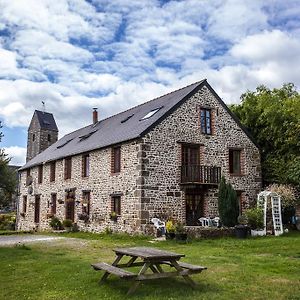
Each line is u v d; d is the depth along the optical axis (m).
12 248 12.47
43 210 26.31
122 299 6.12
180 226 15.34
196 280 7.36
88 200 21.11
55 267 8.83
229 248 12.48
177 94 20.67
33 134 44.53
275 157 21.86
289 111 21.39
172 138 18.33
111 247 13.00
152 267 7.62
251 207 20.50
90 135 24.59
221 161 20.05
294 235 16.88
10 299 6.21
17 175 30.69
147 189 17.12
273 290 6.58
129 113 23.48
